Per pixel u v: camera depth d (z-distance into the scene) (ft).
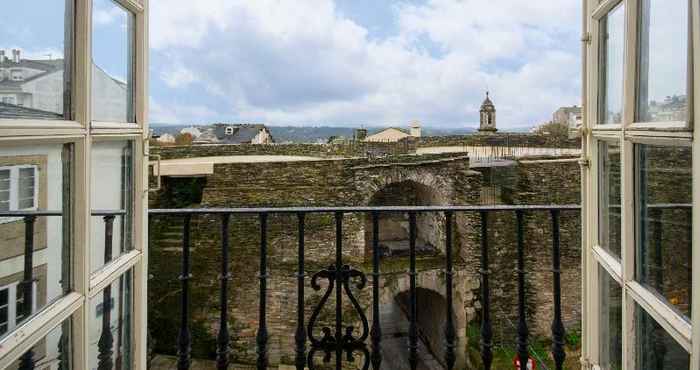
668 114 4.63
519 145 53.57
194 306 32.60
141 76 6.54
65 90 4.70
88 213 4.89
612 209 6.40
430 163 37.24
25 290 4.30
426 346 41.01
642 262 5.42
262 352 8.58
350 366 31.81
